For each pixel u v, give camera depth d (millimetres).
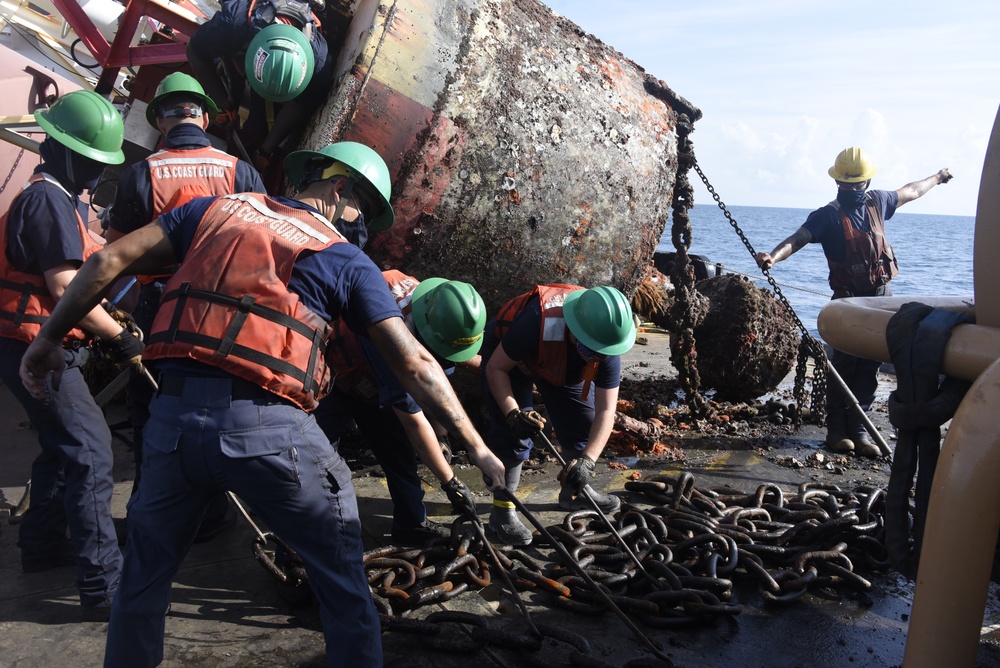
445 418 2332
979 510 1773
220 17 4004
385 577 3275
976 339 1969
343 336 3336
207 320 2125
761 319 6102
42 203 2969
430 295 3320
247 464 2100
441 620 3039
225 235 2225
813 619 3256
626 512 3955
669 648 2996
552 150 4520
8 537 3666
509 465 3811
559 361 3607
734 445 5543
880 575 3672
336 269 2256
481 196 4363
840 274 5699
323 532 2227
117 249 2260
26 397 2951
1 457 4637
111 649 2211
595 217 4723
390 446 3625
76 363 3025
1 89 5938
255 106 4363
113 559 3045
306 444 2189
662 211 5125
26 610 3068
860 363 5535
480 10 4438
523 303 3854
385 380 3141
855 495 4383
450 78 4223
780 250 5516
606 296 3475
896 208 5816
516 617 3154
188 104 3451
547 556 3695
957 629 1824
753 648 3027
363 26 4211
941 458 1839
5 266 2992
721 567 3428
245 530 3828
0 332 2969
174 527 2186
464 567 3385
